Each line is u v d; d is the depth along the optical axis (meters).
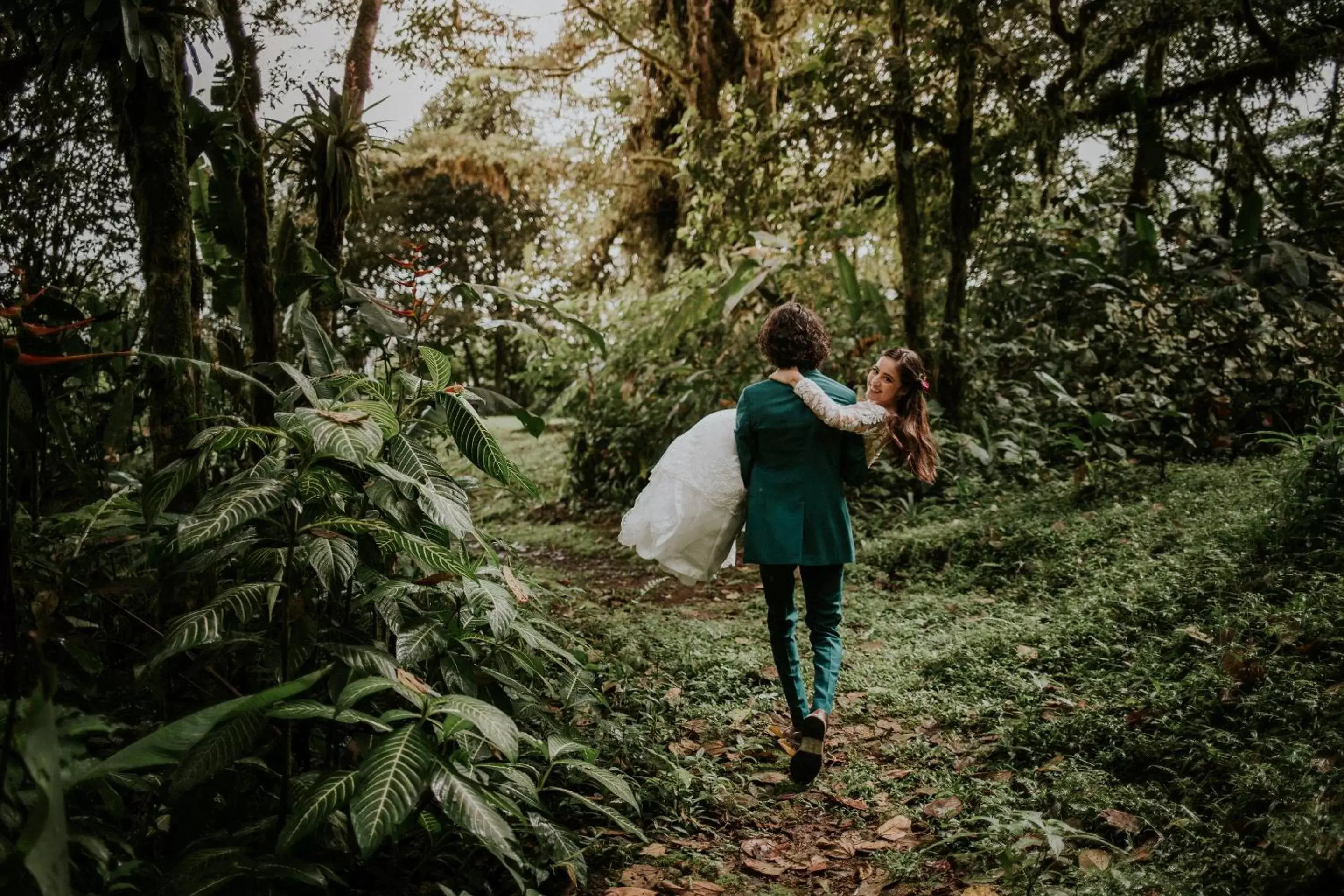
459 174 13.99
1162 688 3.35
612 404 9.44
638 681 4.21
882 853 2.88
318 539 2.45
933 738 3.61
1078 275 8.12
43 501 3.79
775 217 8.92
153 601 3.14
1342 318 7.29
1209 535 4.70
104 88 3.65
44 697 1.54
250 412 4.16
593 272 13.58
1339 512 4.23
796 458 3.43
